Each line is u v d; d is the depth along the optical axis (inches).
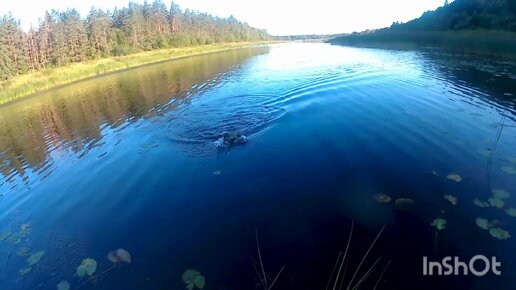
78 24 1849.2
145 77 1098.7
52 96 941.2
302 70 896.3
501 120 380.5
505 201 235.5
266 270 192.4
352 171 297.9
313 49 1847.9
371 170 296.5
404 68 764.6
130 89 863.7
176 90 757.3
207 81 838.5
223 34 3297.2
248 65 1151.0
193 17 3100.4
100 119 564.1
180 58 1873.8
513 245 197.0
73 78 1272.1
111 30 2128.4
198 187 292.7
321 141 367.9
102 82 1112.8
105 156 386.0
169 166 340.2
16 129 589.9
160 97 692.7
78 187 318.0
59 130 534.3
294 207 251.8
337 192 267.4
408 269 185.8
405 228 218.8
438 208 235.6
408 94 522.0
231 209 255.8
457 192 251.8
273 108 516.4
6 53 1389.0
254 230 228.8
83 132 498.3
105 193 300.4
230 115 496.1
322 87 627.2
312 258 199.0
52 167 377.7
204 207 261.9
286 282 183.0
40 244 238.1
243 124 450.0
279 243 214.2
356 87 600.4
